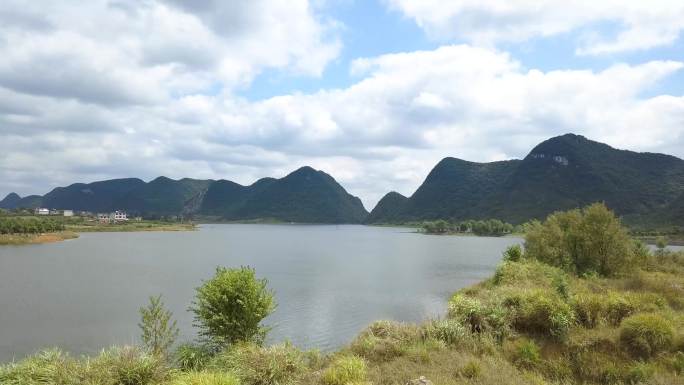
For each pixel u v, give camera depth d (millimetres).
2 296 41531
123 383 10383
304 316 32969
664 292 20984
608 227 29500
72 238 146375
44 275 56750
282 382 10766
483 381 10297
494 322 14930
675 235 117375
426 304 38188
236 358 11805
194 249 110625
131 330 29156
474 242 156625
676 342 12227
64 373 10461
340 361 11500
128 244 124562
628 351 12398
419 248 122438
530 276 26672
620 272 28453
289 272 63906
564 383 11164
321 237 196000
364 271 65562
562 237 32688
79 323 30984
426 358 11891
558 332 13984
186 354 13648
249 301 14992
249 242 148750
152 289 46125
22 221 134375
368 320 31578
